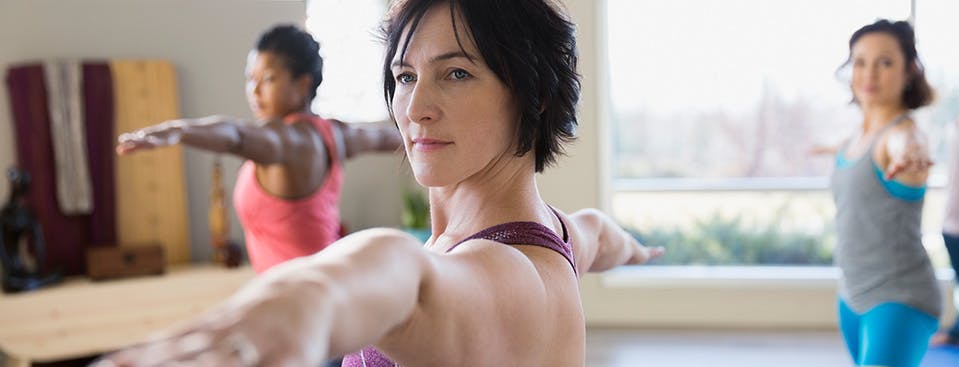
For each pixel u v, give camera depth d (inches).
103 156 176.1
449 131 29.5
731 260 210.4
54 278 165.6
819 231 206.5
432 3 29.8
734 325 196.7
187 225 187.9
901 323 95.2
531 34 30.2
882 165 99.5
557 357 28.2
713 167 214.7
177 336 14.4
